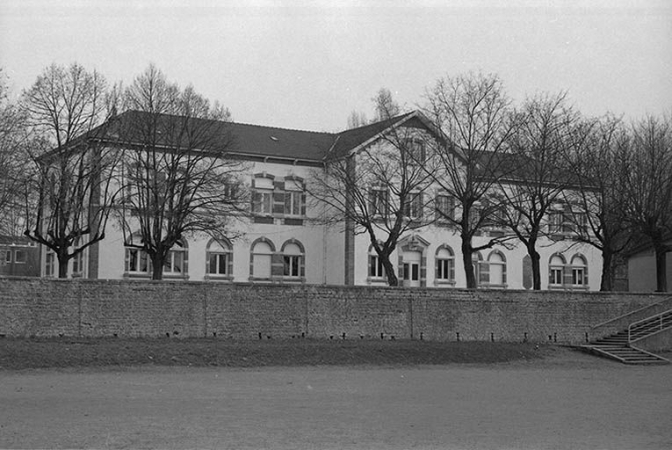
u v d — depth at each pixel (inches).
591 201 2311.8
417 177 2245.3
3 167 1756.9
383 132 2252.7
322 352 1595.7
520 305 1987.0
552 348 1924.2
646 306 2094.0
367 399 1055.0
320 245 2485.2
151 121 1996.8
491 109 2068.2
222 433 759.1
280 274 2416.3
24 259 4094.5
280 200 2431.1
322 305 1792.6
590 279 2751.0
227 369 1424.7
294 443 718.5
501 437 779.4
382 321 1845.5
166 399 999.0
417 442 740.0
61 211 1872.5
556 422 890.7
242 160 2349.9
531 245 2098.9
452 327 1913.1
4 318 1517.0
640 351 1876.2
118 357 1409.9
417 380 1348.4
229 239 2146.9
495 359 1729.8
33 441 698.2
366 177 2306.8
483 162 2279.8
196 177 2048.5
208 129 2117.4
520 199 2162.9
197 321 1678.2
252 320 1726.1
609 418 934.4
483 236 2608.3
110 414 858.1
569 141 2148.1
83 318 1581.0
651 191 2148.1
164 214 1987.0
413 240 2495.1
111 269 2214.6
